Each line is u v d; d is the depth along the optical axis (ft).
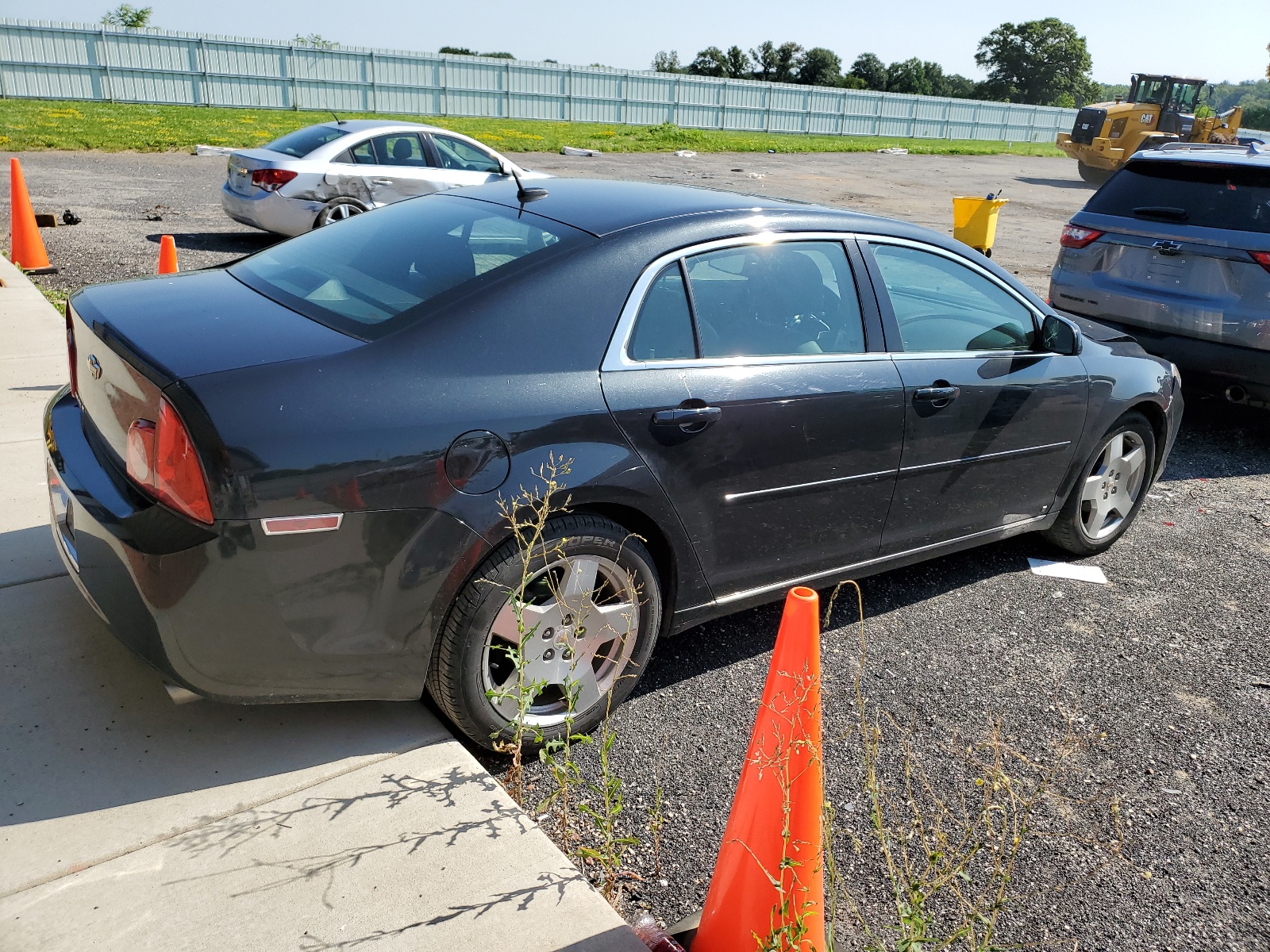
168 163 57.16
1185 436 22.74
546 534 8.79
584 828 8.62
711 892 7.09
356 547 7.91
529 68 116.67
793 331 10.73
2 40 91.56
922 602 13.57
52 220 35.12
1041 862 8.71
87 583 8.43
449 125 94.32
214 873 7.29
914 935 6.53
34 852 7.34
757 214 10.84
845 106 139.44
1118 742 10.57
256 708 9.33
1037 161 116.06
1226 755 10.48
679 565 10.03
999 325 12.85
